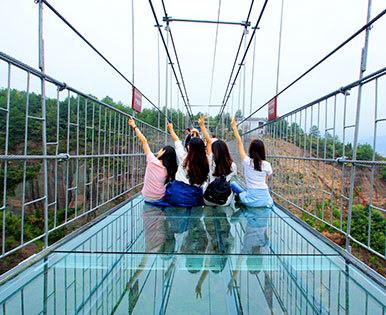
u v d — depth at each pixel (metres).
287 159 4.06
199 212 3.32
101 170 3.43
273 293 1.58
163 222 2.92
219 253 2.12
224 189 3.43
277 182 4.55
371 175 2.01
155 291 1.58
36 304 1.44
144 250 2.16
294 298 1.52
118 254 2.08
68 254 2.08
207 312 1.39
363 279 1.77
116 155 3.93
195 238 2.44
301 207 3.47
